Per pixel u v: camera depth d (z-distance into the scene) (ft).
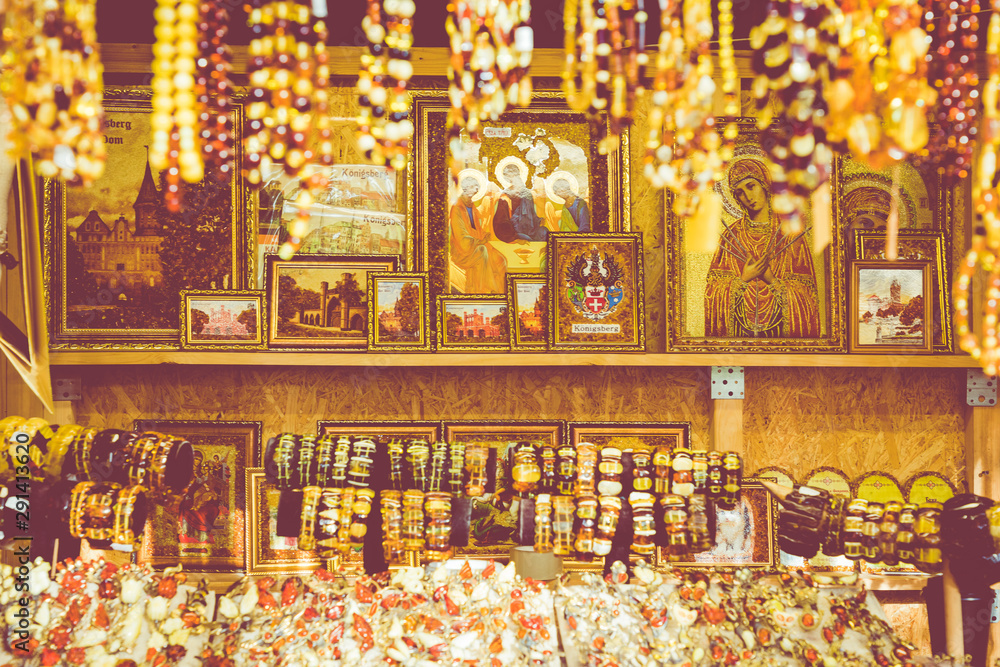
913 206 7.24
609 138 3.87
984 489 7.23
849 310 7.09
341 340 7.00
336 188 7.13
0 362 6.66
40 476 4.47
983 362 3.93
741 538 7.09
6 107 4.59
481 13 3.67
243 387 7.13
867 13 3.33
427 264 7.12
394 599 4.24
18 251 6.31
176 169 3.36
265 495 6.96
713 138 3.65
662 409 7.32
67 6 3.17
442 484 4.78
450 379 7.26
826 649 4.29
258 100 3.55
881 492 7.29
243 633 4.08
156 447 4.58
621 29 3.78
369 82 3.60
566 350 6.91
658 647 4.18
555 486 4.83
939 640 4.97
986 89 3.74
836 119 3.36
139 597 4.13
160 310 6.94
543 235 7.18
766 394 7.34
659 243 7.29
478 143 7.18
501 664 3.95
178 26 3.29
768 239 7.13
